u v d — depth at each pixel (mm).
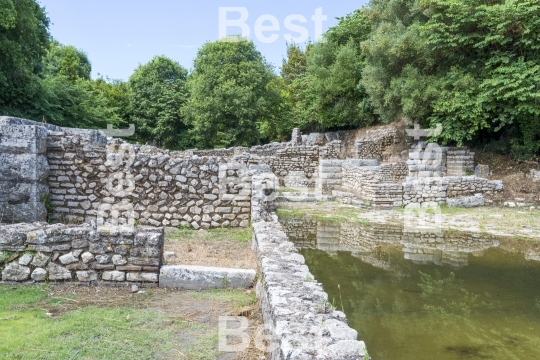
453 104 17281
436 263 7918
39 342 3725
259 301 4742
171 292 5227
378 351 4328
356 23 27141
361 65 25781
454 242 9773
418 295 6102
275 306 3250
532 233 10719
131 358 3555
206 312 4629
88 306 4664
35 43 20422
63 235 5234
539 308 5605
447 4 17188
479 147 19344
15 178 8148
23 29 18922
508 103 16797
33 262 5176
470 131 17422
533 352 4352
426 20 20312
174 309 4688
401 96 19422
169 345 3832
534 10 15633
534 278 7000
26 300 4695
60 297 4863
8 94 20422
